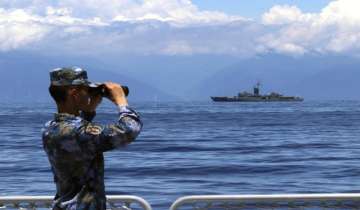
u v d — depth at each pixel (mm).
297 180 23828
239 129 72500
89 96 4691
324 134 61281
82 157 4527
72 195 4594
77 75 4656
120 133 4477
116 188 21141
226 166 29219
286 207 5910
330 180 23797
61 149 4543
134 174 25953
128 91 4754
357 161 31859
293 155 36312
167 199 18531
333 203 5910
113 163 31000
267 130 69875
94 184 4605
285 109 187375
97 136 4504
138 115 4590
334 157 34625
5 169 28422
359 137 55812
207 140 52125
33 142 49656
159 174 26000
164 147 43250
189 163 30875
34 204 5965
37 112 168875
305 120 101438
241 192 20500
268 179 24172
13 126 82062
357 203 5910
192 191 20469
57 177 4652
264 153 38062
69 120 4602
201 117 118188
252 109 187875
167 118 113812
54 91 4664
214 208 5902
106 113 142375
